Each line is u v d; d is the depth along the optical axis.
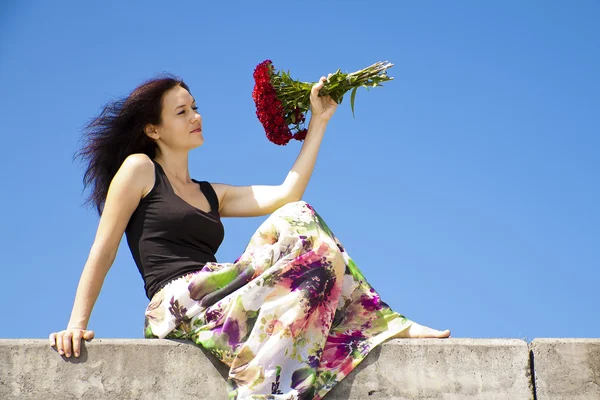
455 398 4.75
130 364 4.63
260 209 5.64
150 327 4.94
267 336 4.63
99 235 4.99
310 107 5.91
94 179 5.57
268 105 5.77
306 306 4.68
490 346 4.84
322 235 4.90
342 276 4.88
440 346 4.82
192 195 5.40
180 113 5.48
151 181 5.15
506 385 4.79
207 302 4.80
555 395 4.78
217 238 5.27
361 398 4.73
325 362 4.75
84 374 4.59
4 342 4.59
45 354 4.59
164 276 5.01
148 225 5.10
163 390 4.62
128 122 5.51
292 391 4.55
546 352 4.83
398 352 4.81
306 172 5.69
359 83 5.80
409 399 4.73
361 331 4.89
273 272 4.74
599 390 4.79
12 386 4.53
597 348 4.84
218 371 4.67
